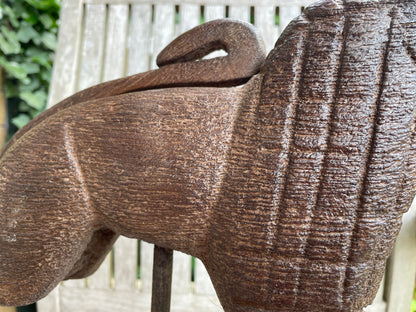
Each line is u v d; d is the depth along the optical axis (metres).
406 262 1.15
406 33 0.50
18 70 1.40
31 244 0.62
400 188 0.51
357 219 0.51
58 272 0.64
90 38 1.28
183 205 0.56
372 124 0.50
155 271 0.76
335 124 0.50
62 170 0.61
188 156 0.56
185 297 1.24
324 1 0.53
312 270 0.52
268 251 0.53
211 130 0.56
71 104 0.71
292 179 0.52
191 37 0.67
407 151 0.51
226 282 0.56
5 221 0.63
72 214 0.61
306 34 0.53
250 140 0.54
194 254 0.61
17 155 0.64
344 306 0.52
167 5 1.27
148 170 0.57
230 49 0.63
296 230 0.51
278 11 1.30
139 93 0.61
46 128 0.64
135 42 1.27
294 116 0.52
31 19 1.45
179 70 0.65
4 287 0.65
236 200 0.54
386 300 1.19
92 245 0.82
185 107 0.57
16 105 1.51
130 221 0.59
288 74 0.53
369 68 0.50
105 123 0.60
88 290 1.26
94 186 0.60
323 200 0.51
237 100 0.57
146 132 0.58
